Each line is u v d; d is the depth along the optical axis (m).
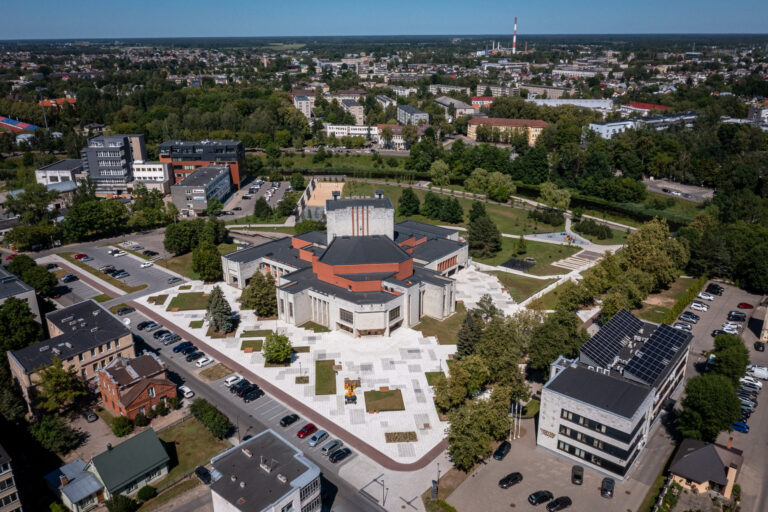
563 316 151.00
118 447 111.88
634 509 105.38
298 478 98.25
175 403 134.50
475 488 111.25
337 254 184.88
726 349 143.25
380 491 110.62
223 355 159.38
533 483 112.38
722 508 105.94
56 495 108.88
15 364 133.75
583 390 116.69
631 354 134.38
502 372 137.62
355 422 131.75
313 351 161.50
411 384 146.12
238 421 131.25
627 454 109.25
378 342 166.38
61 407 134.38
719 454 111.06
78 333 145.00
